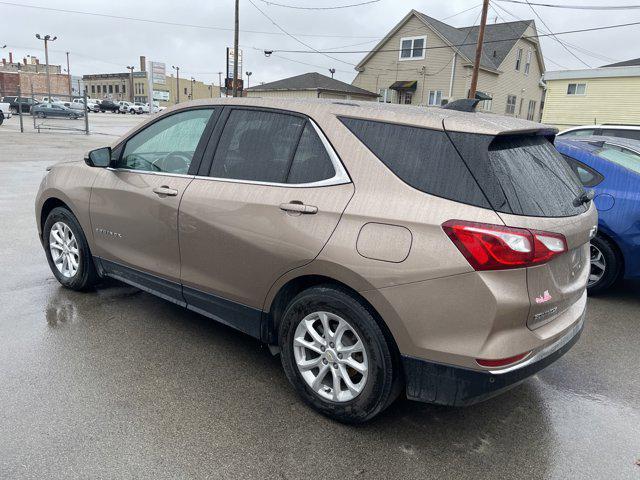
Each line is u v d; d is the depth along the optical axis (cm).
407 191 258
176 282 360
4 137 2164
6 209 792
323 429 284
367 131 279
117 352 357
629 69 2617
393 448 271
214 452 260
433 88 3422
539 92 4031
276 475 247
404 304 251
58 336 376
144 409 293
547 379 355
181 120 370
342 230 269
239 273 317
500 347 239
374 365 266
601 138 574
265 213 299
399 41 3506
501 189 242
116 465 247
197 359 354
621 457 273
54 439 263
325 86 3875
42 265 532
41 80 8419
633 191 475
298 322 294
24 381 314
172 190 350
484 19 2430
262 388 322
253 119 328
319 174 288
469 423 297
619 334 436
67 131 2648
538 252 241
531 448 277
